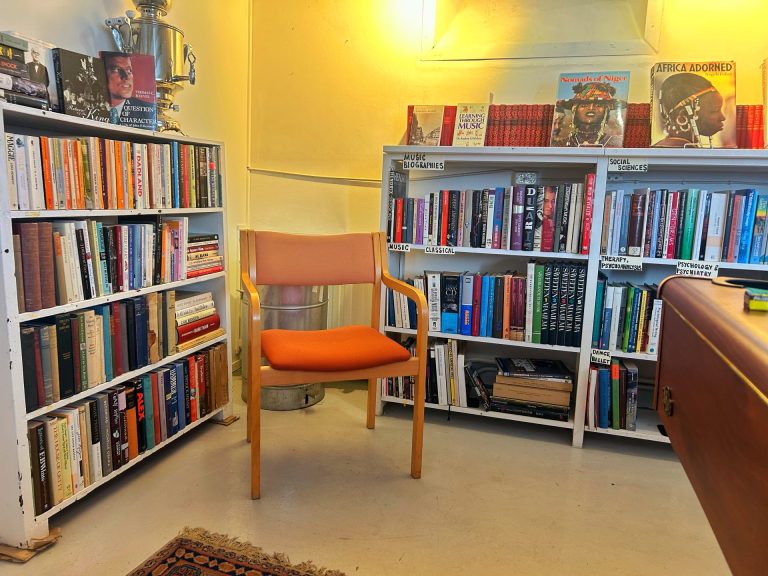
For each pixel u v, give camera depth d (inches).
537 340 85.0
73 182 58.1
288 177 109.6
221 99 101.9
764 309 29.9
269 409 94.3
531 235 84.0
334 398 100.9
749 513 23.1
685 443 34.6
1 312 50.9
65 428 57.9
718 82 77.5
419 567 54.4
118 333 65.2
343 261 81.0
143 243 68.8
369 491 68.5
